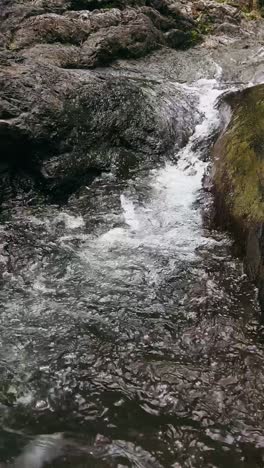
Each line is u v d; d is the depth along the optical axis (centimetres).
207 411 415
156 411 416
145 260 601
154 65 1116
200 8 1371
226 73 1095
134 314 517
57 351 470
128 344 480
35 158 726
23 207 699
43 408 418
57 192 718
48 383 439
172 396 428
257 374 450
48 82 785
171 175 770
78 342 480
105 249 621
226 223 634
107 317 512
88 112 785
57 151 734
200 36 1283
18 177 729
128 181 750
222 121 841
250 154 664
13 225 659
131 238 645
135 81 947
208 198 696
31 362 458
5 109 702
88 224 672
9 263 588
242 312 519
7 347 473
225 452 383
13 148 710
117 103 826
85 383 439
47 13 1140
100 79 872
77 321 506
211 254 609
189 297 541
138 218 684
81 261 598
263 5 1527
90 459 379
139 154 794
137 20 1173
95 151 766
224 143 740
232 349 475
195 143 826
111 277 572
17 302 530
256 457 380
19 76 770
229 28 1339
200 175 763
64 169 723
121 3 1239
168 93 921
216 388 436
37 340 481
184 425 404
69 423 407
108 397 427
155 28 1201
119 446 388
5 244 619
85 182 745
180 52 1202
